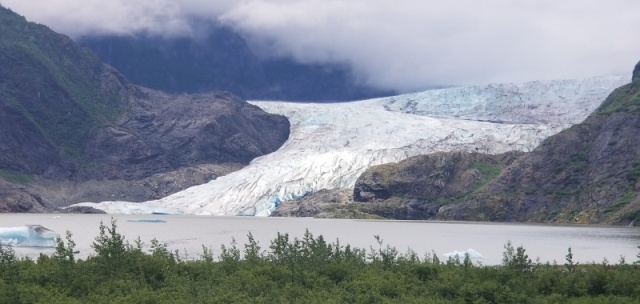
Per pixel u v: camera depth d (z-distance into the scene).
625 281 103.56
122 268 107.06
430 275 112.88
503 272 109.38
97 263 108.75
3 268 107.06
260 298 93.19
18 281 101.62
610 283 103.88
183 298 93.88
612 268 122.00
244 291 98.44
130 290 98.19
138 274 107.19
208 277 108.75
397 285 102.38
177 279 104.19
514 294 97.56
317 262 113.25
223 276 107.56
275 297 95.69
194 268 114.12
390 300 94.62
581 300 97.75
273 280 106.94
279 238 119.06
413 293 99.81
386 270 113.31
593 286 105.12
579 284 104.44
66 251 113.31
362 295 96.00
